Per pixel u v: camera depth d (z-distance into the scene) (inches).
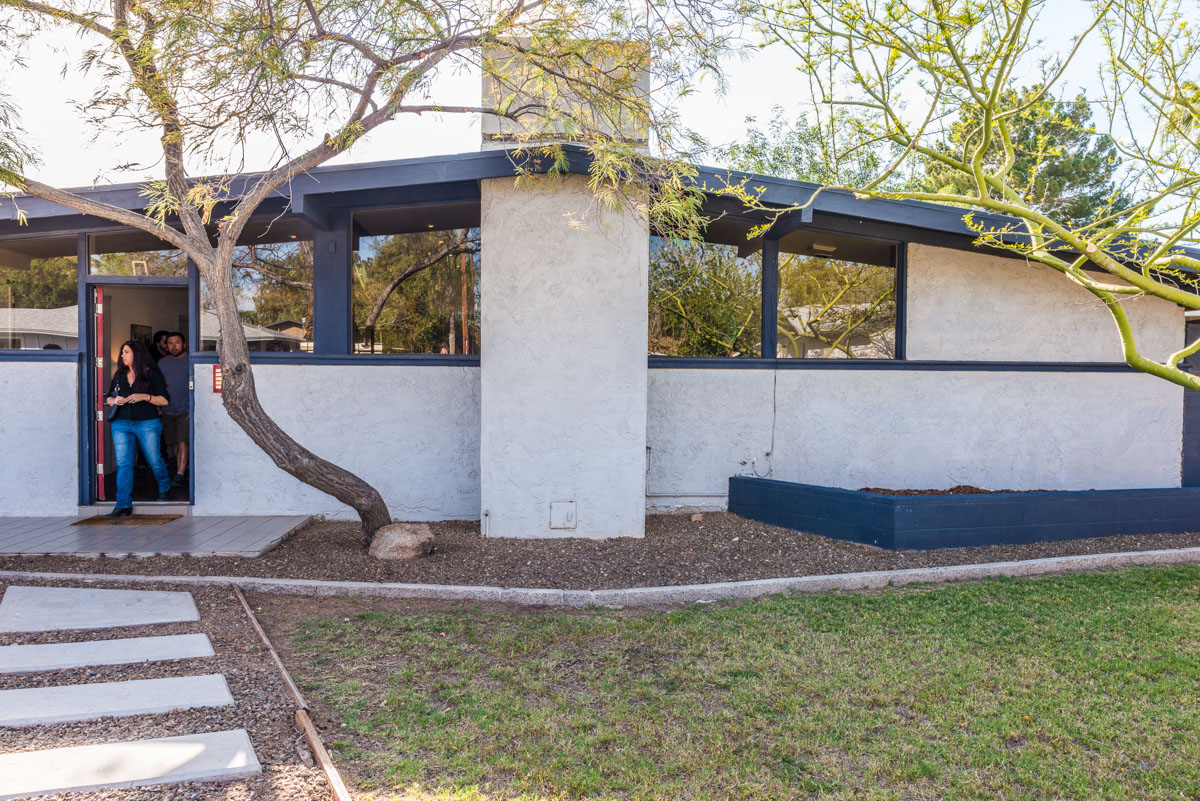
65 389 303.4
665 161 239.6
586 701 145.1
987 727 134.4
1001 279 351.3
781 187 287.6
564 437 276.8
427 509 308.3
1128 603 206.4
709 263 332.5
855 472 335.9
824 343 343.3
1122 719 137.6
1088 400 355.6
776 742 129.1
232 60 217.3
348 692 147.1
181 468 347.9
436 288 315.0
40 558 237.0
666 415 322.3
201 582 216.7
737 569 239.9
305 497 304.7
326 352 310.0
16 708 132.6
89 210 231.3
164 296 388.2
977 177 198.5
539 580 227.1
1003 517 269.6
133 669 153.1
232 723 130.8
